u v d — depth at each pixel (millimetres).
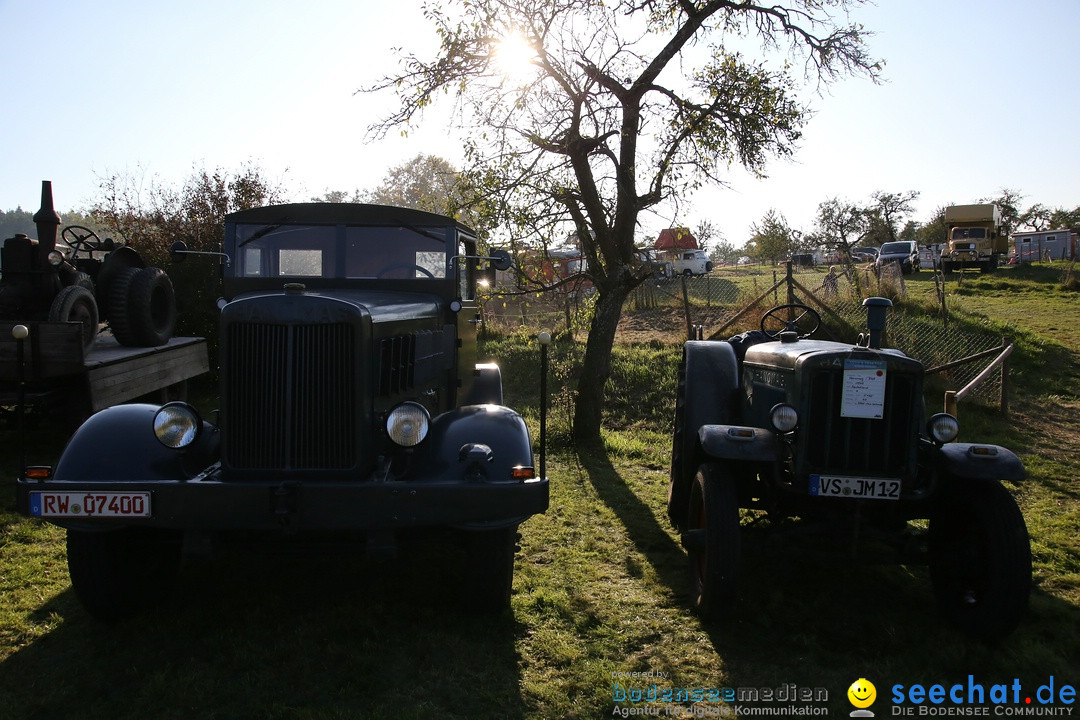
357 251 5309
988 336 12891
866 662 3750
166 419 3736
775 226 43594
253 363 3699
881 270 15727
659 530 5727
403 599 4367
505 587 4016
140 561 4133
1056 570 4988
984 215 30938
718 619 4129
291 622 4043
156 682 3398
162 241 11836
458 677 3521
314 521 3541
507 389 11703
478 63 7898
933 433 4078
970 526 4168
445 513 3609
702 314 16203
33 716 3176
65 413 7258
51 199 7848
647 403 10461
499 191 8219
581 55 7980
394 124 8203
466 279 5996
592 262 8641
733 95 7902
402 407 3727
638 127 8203
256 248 5211
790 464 4238
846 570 4957
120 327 8516
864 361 4074
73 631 3949
